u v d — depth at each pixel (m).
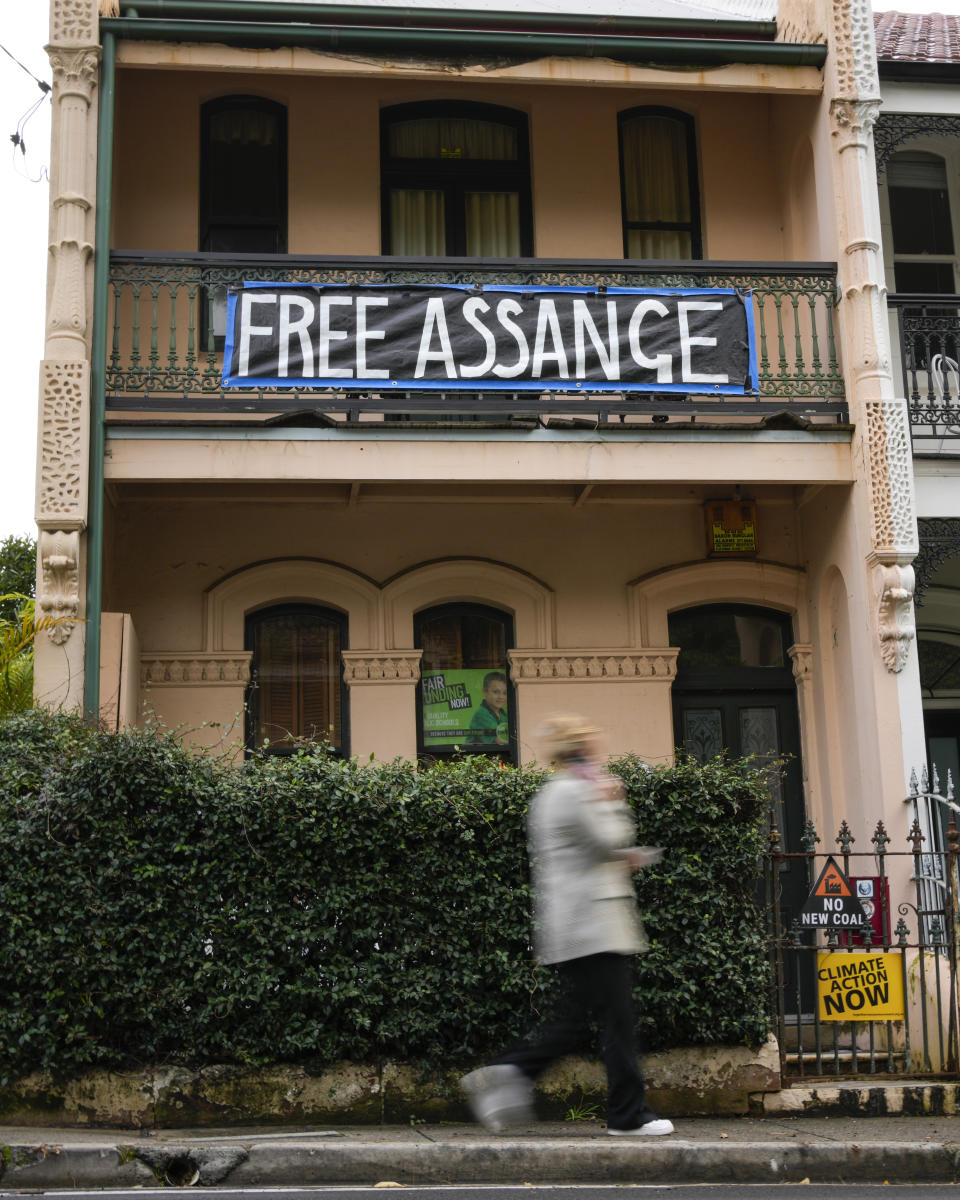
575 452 10.18
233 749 7.83
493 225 12.27
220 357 11.21
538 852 6.45
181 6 10.28
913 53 11.61
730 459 10.31
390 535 11.36
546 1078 7.36
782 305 11.27
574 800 6.29
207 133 11.92
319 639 11.34
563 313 10.26
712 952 7.49
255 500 11.01
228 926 7.21
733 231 12.21
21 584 20.64
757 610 11.80
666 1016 7.45
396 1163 6.36
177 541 11.10
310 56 10.44
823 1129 7.16
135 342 9.98
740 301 10.47
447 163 12.29
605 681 11.29
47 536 9.41
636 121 12.53
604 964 6.29
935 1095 7.63
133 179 11.61
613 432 10.23
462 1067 7.33
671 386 10.27
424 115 12.32
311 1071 7.21
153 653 10.83
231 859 7.28
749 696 11.71
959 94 11.31
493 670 11.45
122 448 9.78
